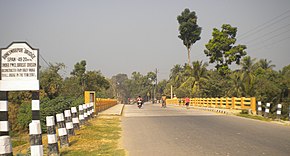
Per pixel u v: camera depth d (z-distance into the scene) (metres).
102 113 25.02
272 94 31.72
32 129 7.01
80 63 57.25
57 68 34.31
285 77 34.66
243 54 51.97
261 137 11.38
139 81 132.00
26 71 7.21
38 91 7.24
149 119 19.92
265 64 50.81
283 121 18.36
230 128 14.38
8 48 7.22
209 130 13.64
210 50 53.25
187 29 65.62
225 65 52.38
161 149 9.25
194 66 55.69
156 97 106.75
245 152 8.56
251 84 36.00
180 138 11.38
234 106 28.27
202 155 8.27
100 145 10.00
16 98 25.75
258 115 22.52
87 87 56.59
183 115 23.44
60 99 22.53
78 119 14.13
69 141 10.62
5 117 7.02
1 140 6.07
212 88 50.94
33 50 7.25
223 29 52.91
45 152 8.90
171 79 89.62
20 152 9.34
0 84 7.14
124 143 10.43
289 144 9.82
